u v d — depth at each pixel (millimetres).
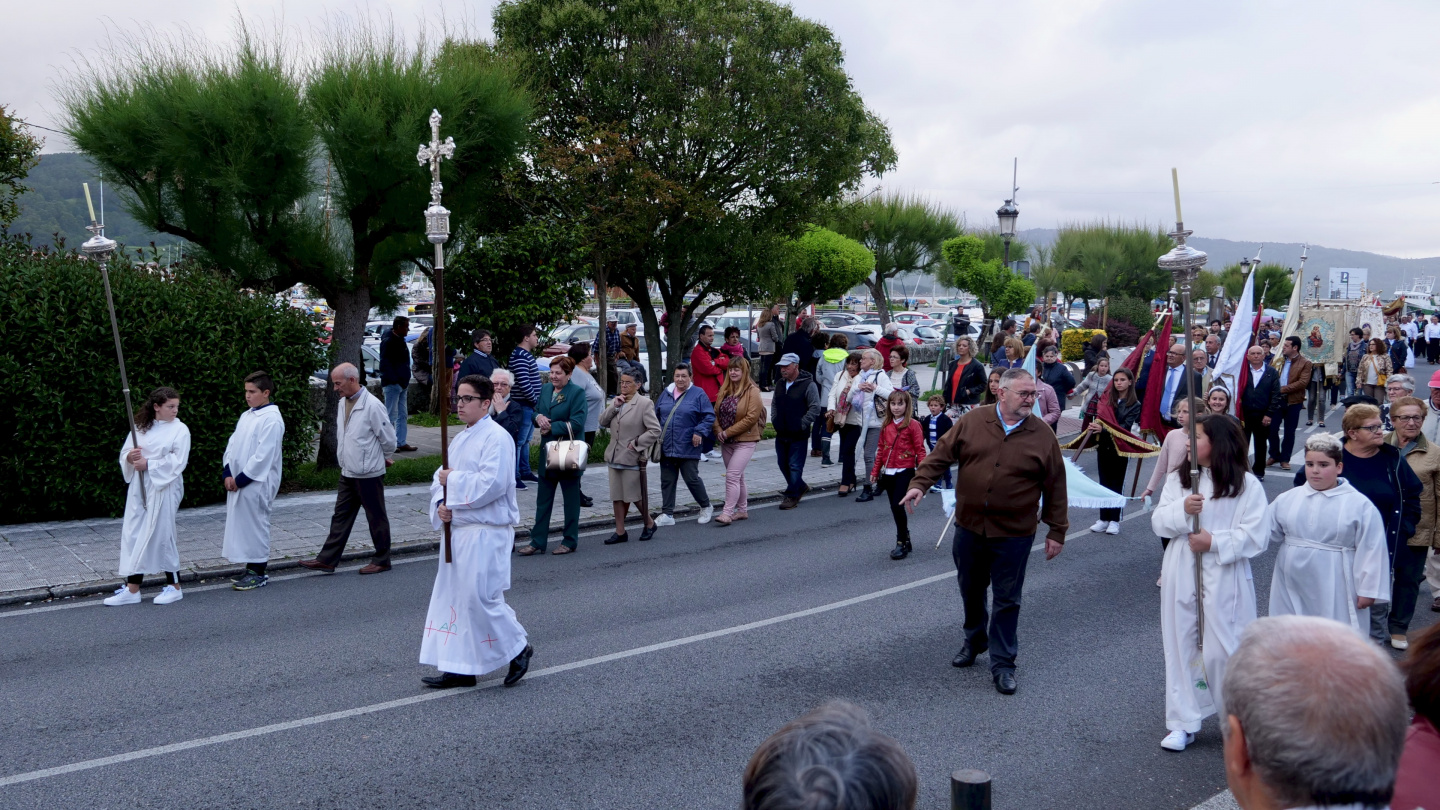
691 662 6918
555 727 5781
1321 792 1981
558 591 8750
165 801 4820
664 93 19031
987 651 7109
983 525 6508
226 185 12172
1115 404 11047
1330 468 5797
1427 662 2633
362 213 13539
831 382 16203
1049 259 63344
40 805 4766
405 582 9086
